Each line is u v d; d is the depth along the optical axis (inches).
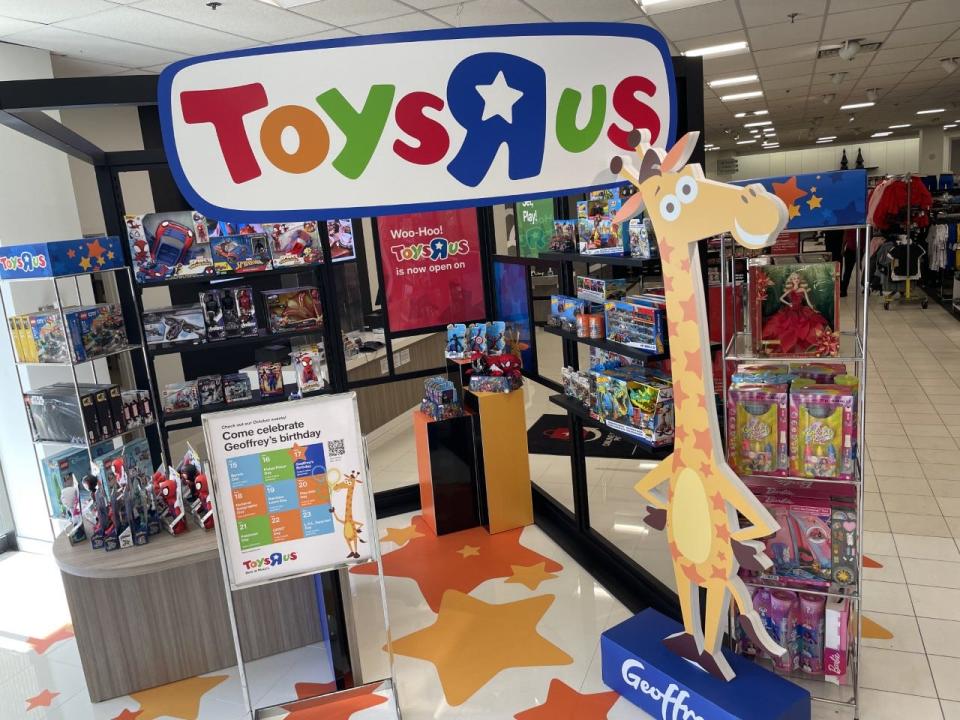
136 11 199.8
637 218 120.3
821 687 113.3
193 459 132.0
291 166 93.9
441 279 195.2
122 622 127.4
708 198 92.9
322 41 91.4
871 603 135.2
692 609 106.4
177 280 164.9
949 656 118.8
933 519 166.2
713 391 99.4
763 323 107.3
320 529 109.3
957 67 416.2
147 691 130.0
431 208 99.4
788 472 107.5
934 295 456.8
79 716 124.2
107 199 161.9
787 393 105.8
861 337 106.0
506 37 96.3
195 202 92.1
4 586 179.8
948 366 297.4
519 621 139.7
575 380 154.2
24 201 201.5
